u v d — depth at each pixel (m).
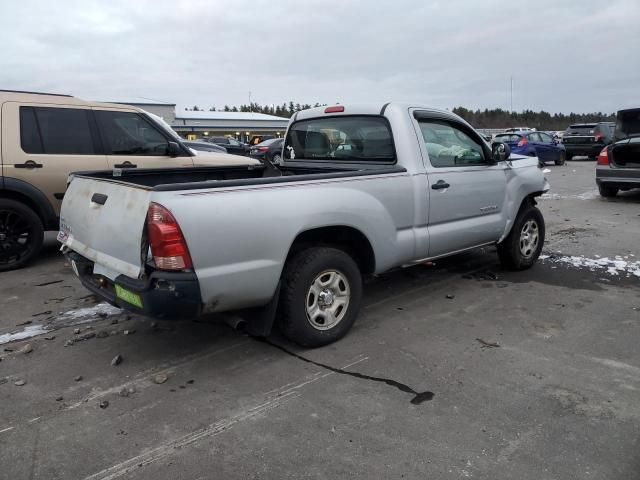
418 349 3.97
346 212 3.91
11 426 3.02
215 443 2.83
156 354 3.94
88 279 3.88
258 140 29.14
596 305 4.89
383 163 4.70
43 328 4.45
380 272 4.38
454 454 2.70
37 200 6.32
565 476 2.52
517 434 2.86
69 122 6.54
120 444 2.84
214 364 3.76
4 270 6.22
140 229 3.19
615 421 2.97
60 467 2.66
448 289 5.43
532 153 20.88
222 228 3.27
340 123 5.08
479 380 3.47
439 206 4.75
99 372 3.66
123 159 6.83
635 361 3.72
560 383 3.42
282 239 3.55
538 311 4.75
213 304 3.35
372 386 3.42
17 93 6.32
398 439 2.84
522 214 5.84
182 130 47.81
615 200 11.84
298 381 3.50
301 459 2.69
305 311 3.82
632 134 12.45
